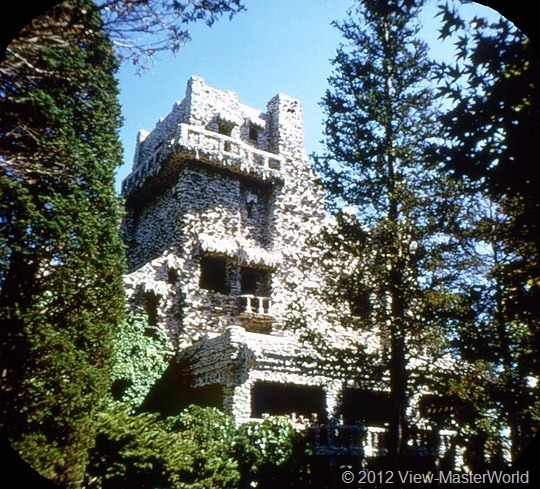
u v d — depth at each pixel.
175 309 18.55
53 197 7.36
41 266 7.00
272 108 25.77
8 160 6.71
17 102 6.71
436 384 10.98
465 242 11.95
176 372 16.36
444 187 11.48
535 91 5.55
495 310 8.70
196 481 9.27
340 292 12.56
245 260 19.92
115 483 8.03
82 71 7.89
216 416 11.93
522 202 6.48
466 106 6.22
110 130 8.97
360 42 14.08
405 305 11.38
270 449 11.53
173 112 25.27
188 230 20.03
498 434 10.63
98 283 7.79
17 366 6.28
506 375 9.18
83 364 7.00
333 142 13.57
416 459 12.98
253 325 19.62
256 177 22.48
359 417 18.34
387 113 13.09
